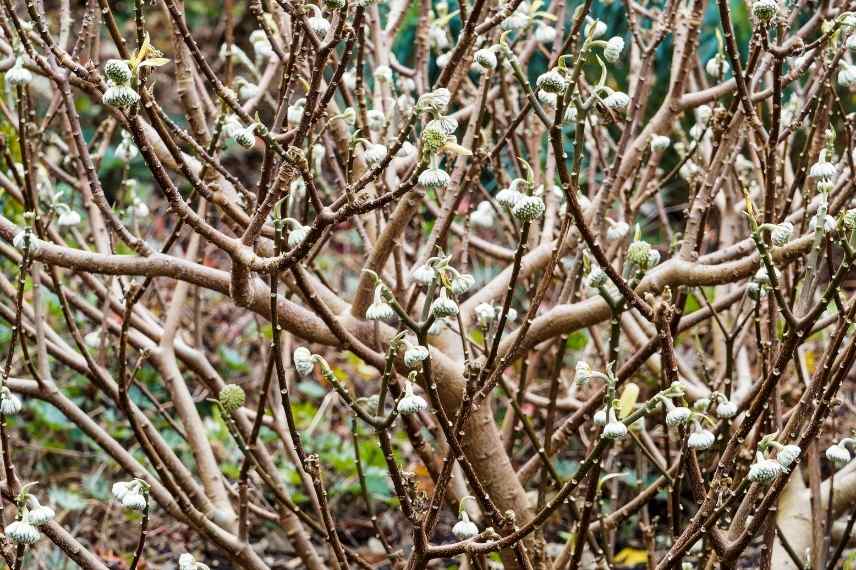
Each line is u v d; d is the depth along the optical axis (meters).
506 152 3.96
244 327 5.25
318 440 4.57
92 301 4.64
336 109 2.83
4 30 2.45
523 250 1.96
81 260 2.15
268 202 1.98
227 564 4.09
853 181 2.31
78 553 2.35
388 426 1.96
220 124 2.36
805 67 2.42
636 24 3.07
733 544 2.06
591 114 2.76
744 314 3.11
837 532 3.07
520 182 1.93
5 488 2.30
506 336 2.63
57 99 2.83
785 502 2.97
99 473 4.39
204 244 3.11
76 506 4.10
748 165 3.12
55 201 2.57
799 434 2.37
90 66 1.93
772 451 2.06
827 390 1.96
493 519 2.14
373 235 2.98
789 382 4.08
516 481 2.70
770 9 2.03
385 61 2.95
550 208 2.88
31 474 4.44
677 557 2.10
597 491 2.67
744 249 2.53
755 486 2.13
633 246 1.98
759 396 2.00
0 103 2.89
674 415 1.87
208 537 2.68
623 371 2.36
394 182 2.73
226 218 2.74
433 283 1.92
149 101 1.87
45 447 4.47
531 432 2.58
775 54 2.15
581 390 3.68
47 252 2.14
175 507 2.80
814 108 2.72
